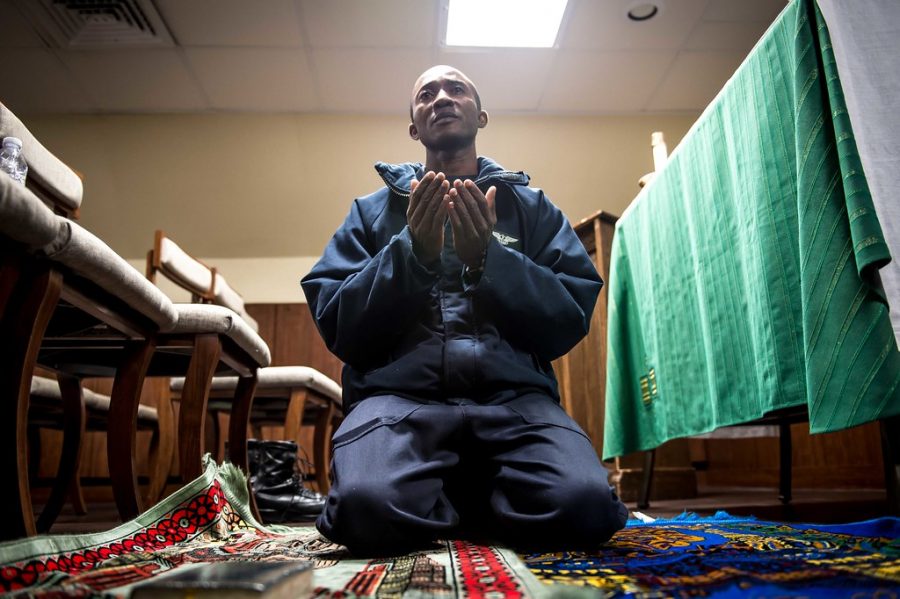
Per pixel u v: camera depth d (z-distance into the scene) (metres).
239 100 4.29
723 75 4.19
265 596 0.47
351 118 4.45
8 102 4.25
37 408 2.22
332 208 4.64
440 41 3.84
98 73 4.03
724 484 4.48
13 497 0.91
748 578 0.69
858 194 1.07
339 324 1.20
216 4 3.52
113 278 1.11
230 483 1.48
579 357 2.81
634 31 3.81
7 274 0.91
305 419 3.26
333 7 3.57
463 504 1.22
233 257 4.68
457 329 1.20
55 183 1.74
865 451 3.12
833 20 1.20
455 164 1.44
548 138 4.57
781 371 1.31
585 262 1.36
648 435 2.08
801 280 1.16
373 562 0.94
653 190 2.08
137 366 1.40
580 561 0.87
